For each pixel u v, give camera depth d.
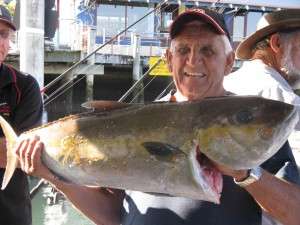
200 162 1.98
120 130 2.09
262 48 3.47
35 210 6.27
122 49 21.12
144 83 21.86
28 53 7.21
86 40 19.59
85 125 2.18
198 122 1.98
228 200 2.28
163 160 1.97
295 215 2.12
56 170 2.23
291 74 3.42
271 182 2.08
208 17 2.31
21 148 2.28
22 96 3.26
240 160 1.94
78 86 22.55
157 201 2.38
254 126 1.92
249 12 26.34
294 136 4.61
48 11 7.59
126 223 2.53
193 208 2.29
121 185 2.10
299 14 3.30
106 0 24.86
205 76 2.38
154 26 25.03
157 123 2.03
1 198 3.24
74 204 2.62
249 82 3.22
